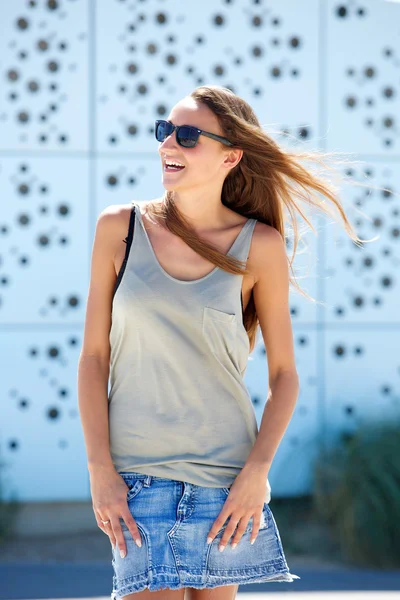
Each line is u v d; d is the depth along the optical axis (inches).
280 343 192.7
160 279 178.4
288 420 187.6
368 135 544.7
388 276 543.2
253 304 199.0
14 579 421.1
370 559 460.4
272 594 402.9
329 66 542.6
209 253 181.2
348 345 538.6
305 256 532.1
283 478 515.5
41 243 525.0
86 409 182.2
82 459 519.8
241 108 193.5
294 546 473.4
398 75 546.6
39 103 525.3
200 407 180.4
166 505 176.9
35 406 519.5
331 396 534.9
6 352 519.5
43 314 522.0
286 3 539.2
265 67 538.3
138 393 180.4
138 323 178.1
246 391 186.2
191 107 187.3
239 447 183.6
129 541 175.5
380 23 544.7
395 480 479.5
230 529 177.9
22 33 524.1
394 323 542.3
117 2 529.3
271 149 197.0
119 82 530.0
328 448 515.2
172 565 173.0
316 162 211.8
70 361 522.3
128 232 183.9
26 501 514.0
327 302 536.4
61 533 496.4
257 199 205.9
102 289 187.0
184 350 178.2
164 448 179.6
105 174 528.7
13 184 523.2
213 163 187.2
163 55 532.4
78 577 426.9
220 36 535.5
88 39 528.1
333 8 542.6
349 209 542.3
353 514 465.7
